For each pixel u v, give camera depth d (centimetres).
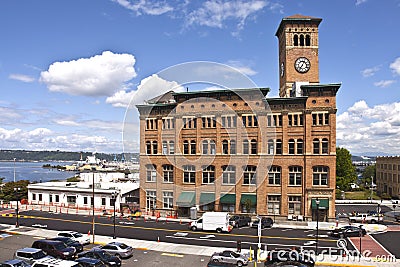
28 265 2386
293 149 4716
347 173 8412
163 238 3634
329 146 4588
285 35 5500
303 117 4675
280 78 6078
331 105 4603
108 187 6006
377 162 10188
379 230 4019
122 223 4488
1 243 3469
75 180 8156
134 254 3047
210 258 2883
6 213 5300
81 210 5591
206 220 3972
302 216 4609
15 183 6988
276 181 4744
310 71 5447
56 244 2909
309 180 4612
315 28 5488
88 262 2402
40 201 6247
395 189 8625
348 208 6369
